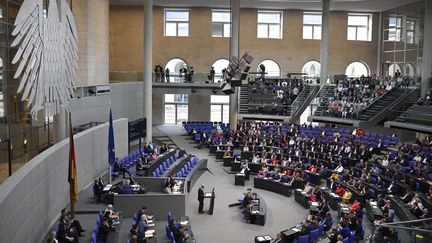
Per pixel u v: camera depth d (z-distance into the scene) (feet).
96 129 80.79
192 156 98.73
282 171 87.15
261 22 146.10
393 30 138.41
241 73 73.26
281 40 146.10
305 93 127.24
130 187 67.56
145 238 50.62
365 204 67.67
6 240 38.50
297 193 75.61
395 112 106.63
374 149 95.14
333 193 72.95
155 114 147.13
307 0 128.88
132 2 137.90
